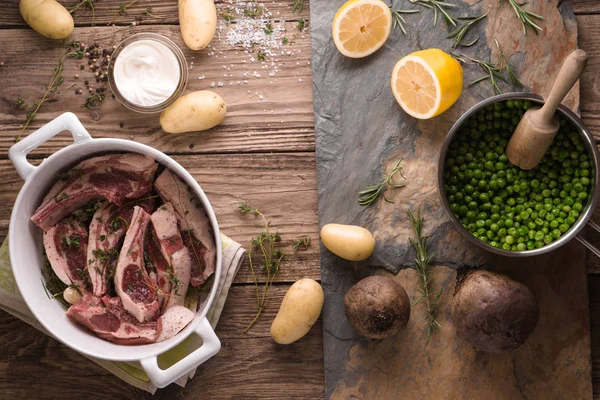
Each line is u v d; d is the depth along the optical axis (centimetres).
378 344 87
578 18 88
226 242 85
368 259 87
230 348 88
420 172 87
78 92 89
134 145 78
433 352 87
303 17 89
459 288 84
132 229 81
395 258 87
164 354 85
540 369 86
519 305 79
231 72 89
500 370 87
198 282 83
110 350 79
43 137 77
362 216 87
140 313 80
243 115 88
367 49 86
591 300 88
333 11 87
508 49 87
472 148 85
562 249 86
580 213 82
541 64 86
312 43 87
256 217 88
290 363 88
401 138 87
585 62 72
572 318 86
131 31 89
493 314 79
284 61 89
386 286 81
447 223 87
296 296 83
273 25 89
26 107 88
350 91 87
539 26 86
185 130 86
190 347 86
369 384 87
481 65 86
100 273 81
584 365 86
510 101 82
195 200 82
